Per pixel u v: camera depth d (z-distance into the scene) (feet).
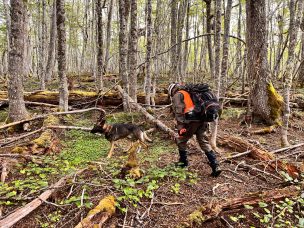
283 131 23.18
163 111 35.83
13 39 27.43
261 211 14.35
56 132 26.09
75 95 37.04
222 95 25.66
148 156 21.20
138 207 14.17
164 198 15.15
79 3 102.27
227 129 29.12
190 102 16.44
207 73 79.71
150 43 32.99
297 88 51.39
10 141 22.49
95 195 14.90
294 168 17.94
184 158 18.45
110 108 37.27
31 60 108.27
